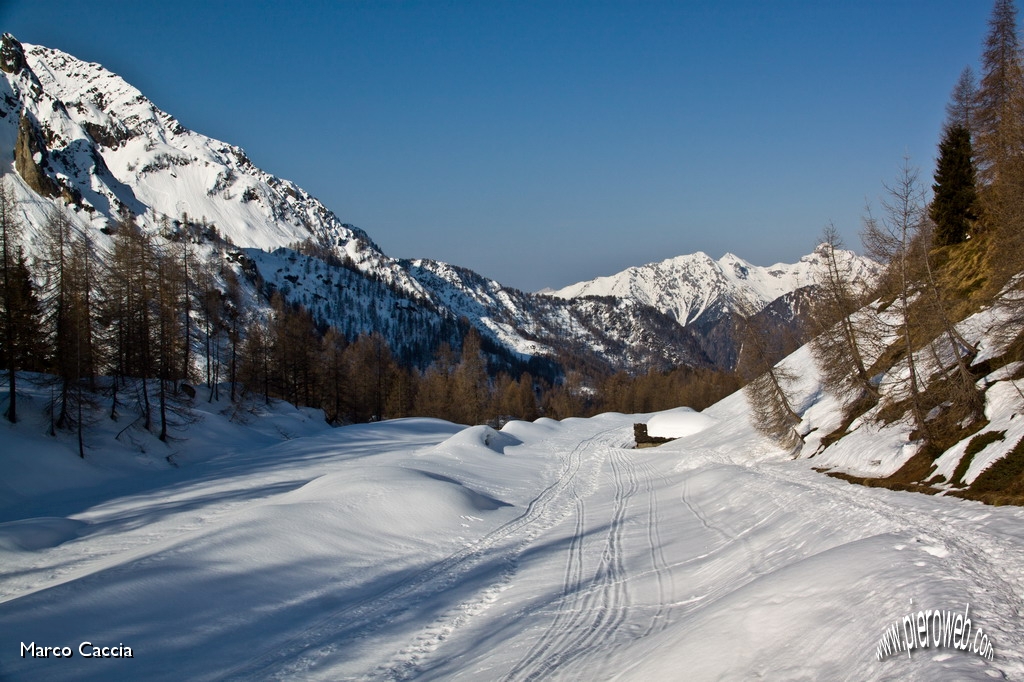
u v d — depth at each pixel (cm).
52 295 3706
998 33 3369
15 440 3225
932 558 1027
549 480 3541
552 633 1182
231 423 5100
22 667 942
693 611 1177
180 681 1003
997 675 641
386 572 1612
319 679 1040
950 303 2205
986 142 2152
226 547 1511
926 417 2162
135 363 4234
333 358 7525
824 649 804
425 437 5638
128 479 3478
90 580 1212
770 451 3181
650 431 5369
